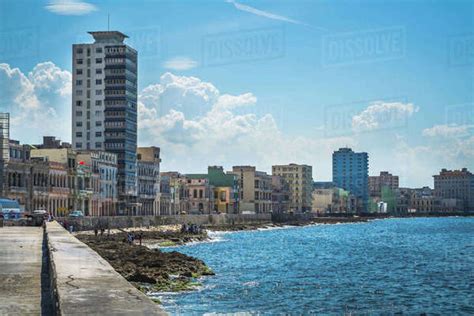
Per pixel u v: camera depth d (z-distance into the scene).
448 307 53.41
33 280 31.64
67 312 16.56
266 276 74.69
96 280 23.11
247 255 112.50
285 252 121.56
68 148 179.38
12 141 153.38
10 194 143.50
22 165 149.50
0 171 139.62
